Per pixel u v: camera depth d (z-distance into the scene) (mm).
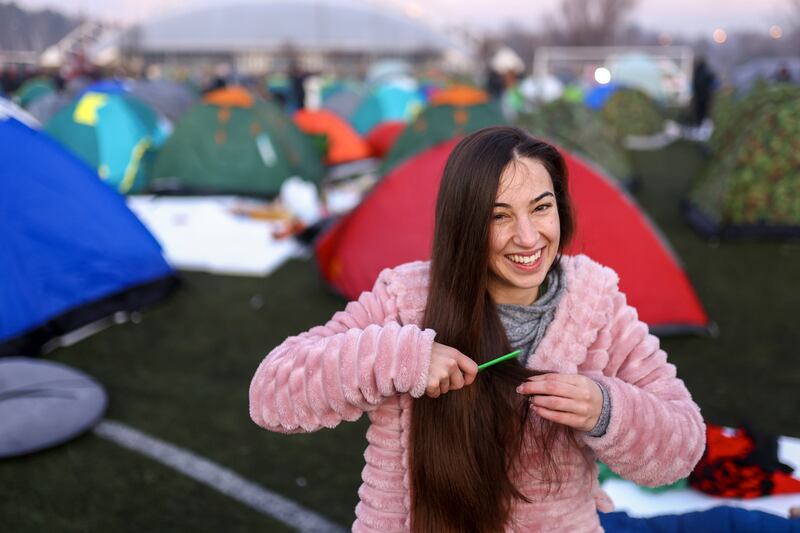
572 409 1152
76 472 3182
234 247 6871
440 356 1160
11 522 2824
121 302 5137
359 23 48375
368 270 5027
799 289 5945
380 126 11945
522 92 23094
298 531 2793
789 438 3344
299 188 8062
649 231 4664
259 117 9062
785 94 7457
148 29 47344
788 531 2076
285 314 5223
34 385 3682
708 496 2793
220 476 3166
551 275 1358
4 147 4688
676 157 13984
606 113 17109
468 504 1238
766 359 4484
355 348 1185
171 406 3826
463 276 1231
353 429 3611
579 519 1320
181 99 14906
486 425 1237
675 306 4688
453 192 1227
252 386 1293
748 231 7488
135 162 9125
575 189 4504
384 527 1327
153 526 2814
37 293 4598
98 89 10680
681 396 1324
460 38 48219
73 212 4949
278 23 48500
